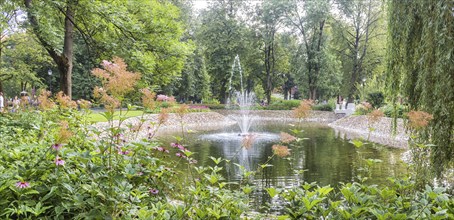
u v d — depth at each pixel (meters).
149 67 9.74
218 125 21.89
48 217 2.19
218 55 32.38
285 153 2.93
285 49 33.12
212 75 33.75
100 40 10.10
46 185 2.29
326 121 26.16
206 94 37.25
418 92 5.02
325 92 32.69
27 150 3.20
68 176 2.43
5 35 16.59
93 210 2.12
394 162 8.40
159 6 11.66
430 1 4.68
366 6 28.97
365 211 2.13
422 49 4.78
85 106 4.18
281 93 54.34
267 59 33.88
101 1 9.67
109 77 2.45
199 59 35.88
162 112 3.26
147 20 10.68
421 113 3.17
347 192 2.28
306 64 30.36
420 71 4.77
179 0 29.41
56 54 9.35
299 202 2.35
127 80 2.46
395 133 5.72
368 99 21.62
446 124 4.60
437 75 4.52
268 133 16.62
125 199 2.33
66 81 9.62
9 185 2.15
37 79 20.41
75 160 2.69
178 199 3.09
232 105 31.75
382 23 27.38
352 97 31.02
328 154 10.16
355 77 30.73
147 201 2.69
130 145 2.61
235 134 15.88
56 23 9.22
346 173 7.48
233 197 2.61
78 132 3.60
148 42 10.03
